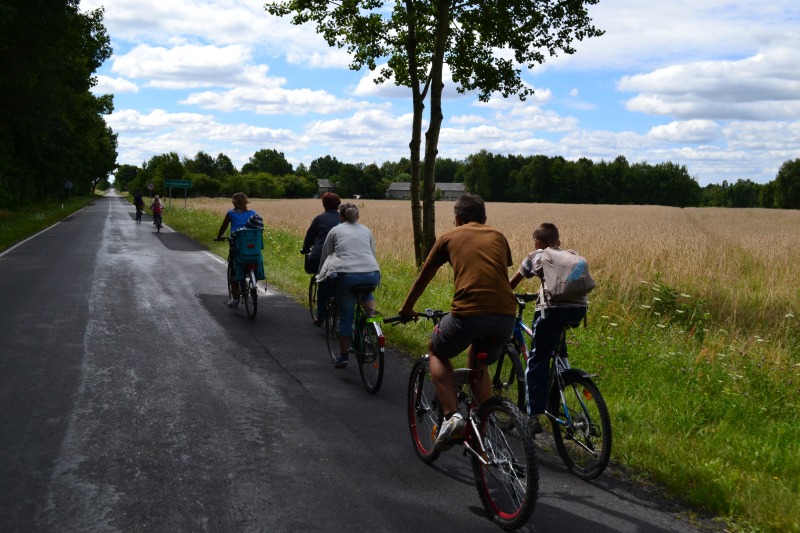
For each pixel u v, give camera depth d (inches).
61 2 1091.3
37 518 146.6
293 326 370.3
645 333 345.4
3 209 1744.6
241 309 420.8
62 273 579.2
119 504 154.3
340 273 262.7
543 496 167.3
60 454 183.2
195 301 443.8
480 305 159.9
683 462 184.2
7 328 346.9
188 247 858.1
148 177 5216.5
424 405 187.6
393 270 581.0
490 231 170.7
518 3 520.4
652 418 222.2
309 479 171.6
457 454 193.2
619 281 457.7
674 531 149.9
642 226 1337.4
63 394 236.8
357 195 6830.7
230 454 186.7
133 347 310.2
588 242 718.5
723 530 150.9
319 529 145.3
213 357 296.8
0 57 1100.5
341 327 267.0
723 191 7327.8
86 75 1525.6
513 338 212.1
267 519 149.1
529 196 6648.6
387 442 200.4
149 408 224.2
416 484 171.0
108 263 660.7
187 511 151.7
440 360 172.4
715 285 468.4
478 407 163.8
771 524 150.6
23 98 1244.5
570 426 182.1
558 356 188.9
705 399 240.2
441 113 534.3
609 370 275.1
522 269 193.3
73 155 2277.3
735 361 290.8
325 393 248.8
